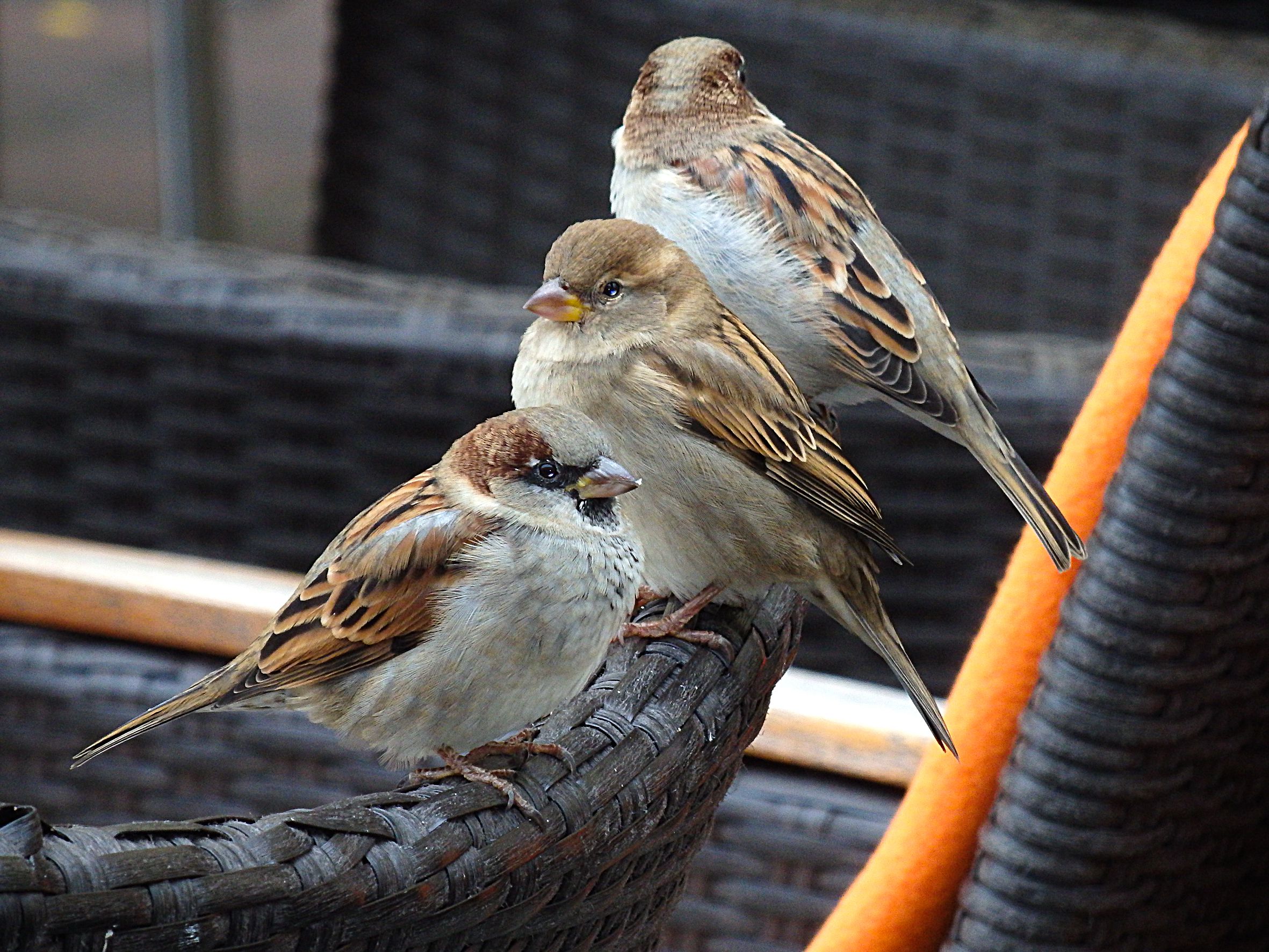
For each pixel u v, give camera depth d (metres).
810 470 3.16
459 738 3.14
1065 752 3.06
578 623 3.13
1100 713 3.06
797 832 3.22
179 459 3.32
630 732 3.06
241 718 3.25
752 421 3.16
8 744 3.26
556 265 3.17
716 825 3.23
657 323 3.17
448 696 3.13
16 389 3.31
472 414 3.30
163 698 3.25
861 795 3.22
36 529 3.33
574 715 3.06
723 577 3.17
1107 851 3.06
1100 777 3.06
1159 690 3.06
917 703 3.12
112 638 3.26
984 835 3.07
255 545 3.32
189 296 3.30
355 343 3.29
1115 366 3.09
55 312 3.30
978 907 3.07
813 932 3.22
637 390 3.16
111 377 3.31
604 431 3.17
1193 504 3.04
